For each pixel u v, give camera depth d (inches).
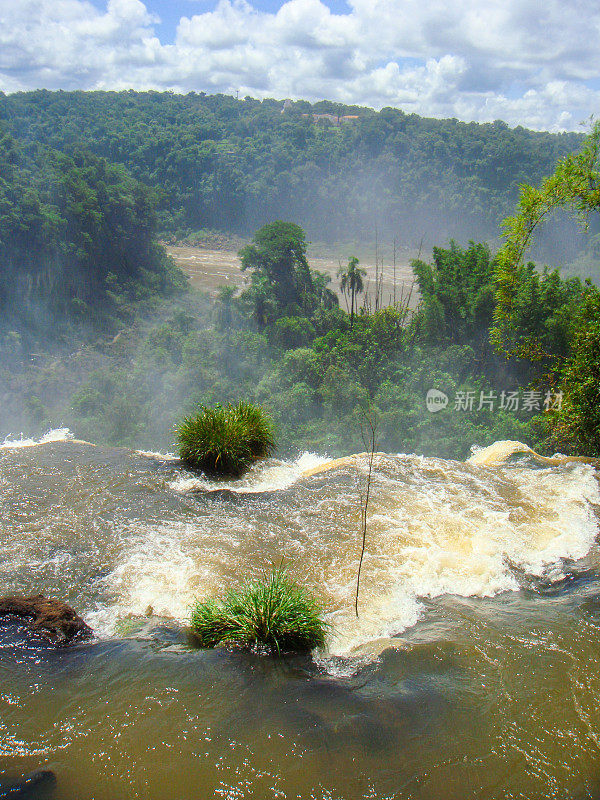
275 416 1785.2
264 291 3294.8
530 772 159.9
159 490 328.5
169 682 187.8
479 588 251.9
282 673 196.5
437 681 193.9
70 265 3580.2
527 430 1116.5
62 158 3986.2
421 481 344.8
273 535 286.2
